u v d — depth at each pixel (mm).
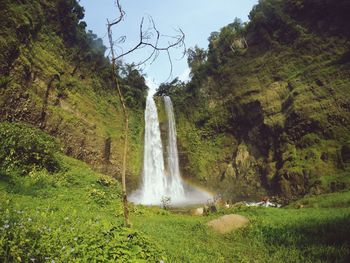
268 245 8531
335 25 38719
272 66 42625
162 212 16656
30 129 18000
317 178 28688
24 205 9133
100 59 40125
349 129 31078
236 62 47438
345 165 28109
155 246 6121
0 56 23344
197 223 11508
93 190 14430
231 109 44375
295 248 7852
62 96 30391
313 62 38500
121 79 44688
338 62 35812
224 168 42219
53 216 7723
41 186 13242
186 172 44312
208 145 45000
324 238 8320
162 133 45875
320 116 32906
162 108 48094
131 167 37562
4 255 4480
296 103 35250
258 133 39750
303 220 11312
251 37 47219
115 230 5977
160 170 42688
